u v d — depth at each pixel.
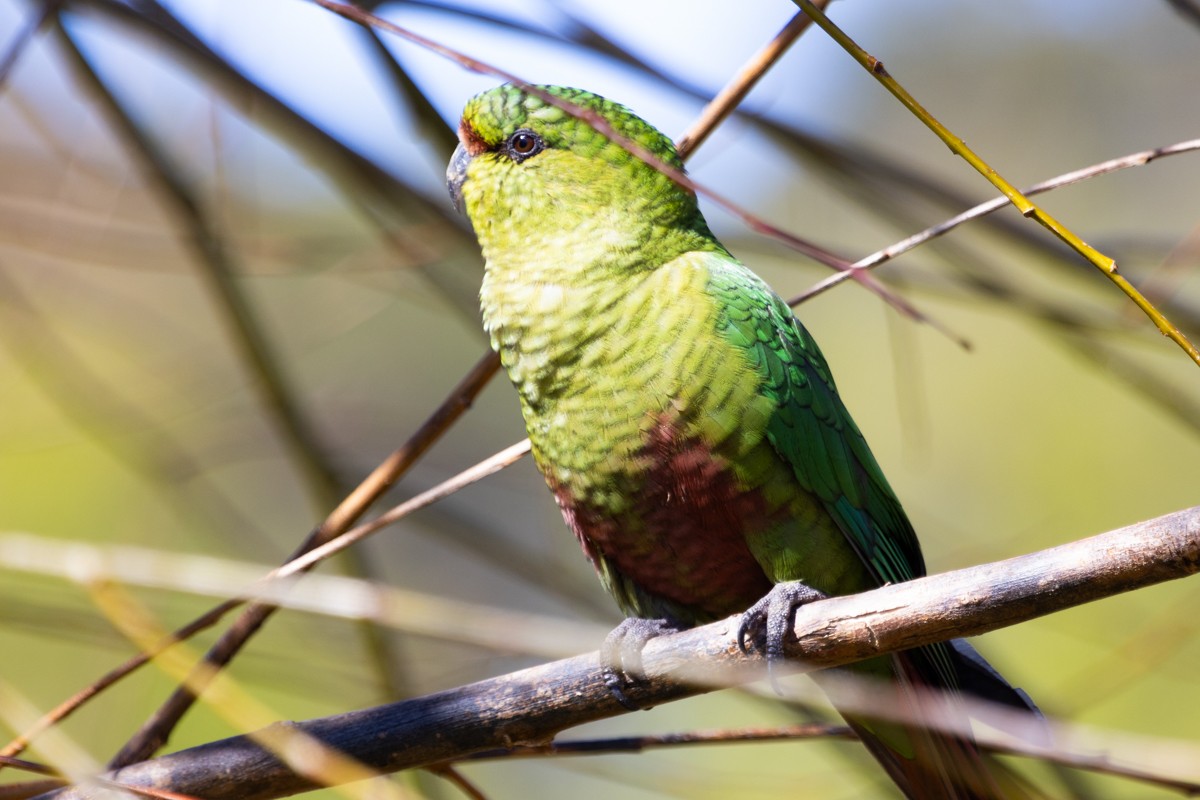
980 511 16.94
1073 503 16.55
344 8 6.65
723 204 6.64
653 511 8.59
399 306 17.20
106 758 12.66
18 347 12.19
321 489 10.47
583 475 8.67
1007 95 19.09
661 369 8.38
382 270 11.39
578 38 9.60
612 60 9.66
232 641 8.04
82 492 14.77
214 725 13.38
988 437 17.34
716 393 8.34
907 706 8.39
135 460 13.24
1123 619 14.01
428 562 16.44
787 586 7.85
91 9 9.64
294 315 15.17
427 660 10.91
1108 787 12.06
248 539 12.54
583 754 8.10
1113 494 16.45
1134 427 16.67
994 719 8.29
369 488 8.66
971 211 7.40
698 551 8.69
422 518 11.05
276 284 15.17
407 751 7.62
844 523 8.73
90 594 7.13
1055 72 18.92
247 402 13.98
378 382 16.70
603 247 8.77
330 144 9.92
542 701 7.70
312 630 11.13
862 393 18.31
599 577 9.48
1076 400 17.09
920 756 8.83
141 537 14.62
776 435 8.41
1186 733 13.17
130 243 12.34
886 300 7.32
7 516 14.44
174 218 10.21
